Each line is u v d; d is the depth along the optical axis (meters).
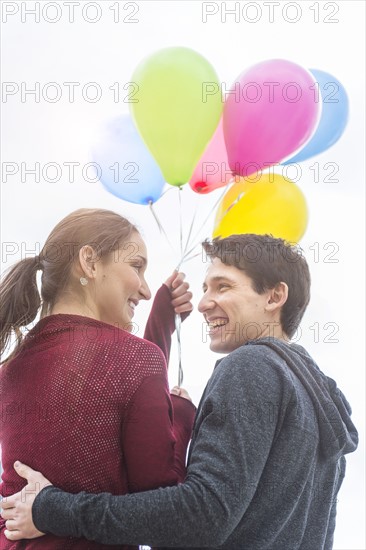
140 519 1.05
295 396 1.14
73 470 1.12
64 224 1.31
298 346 1.32
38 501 1.09
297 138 1.81
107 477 1.12
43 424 1.15
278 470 1.12
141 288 1.34
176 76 1.76
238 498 1.05
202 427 1.13
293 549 1.14
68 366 1.16
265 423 1.10
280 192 1.85
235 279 1.29
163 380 1.19
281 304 1.28
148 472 1.12
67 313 1.25
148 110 1.78
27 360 1.22
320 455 1.19
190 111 1.76
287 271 1.29
